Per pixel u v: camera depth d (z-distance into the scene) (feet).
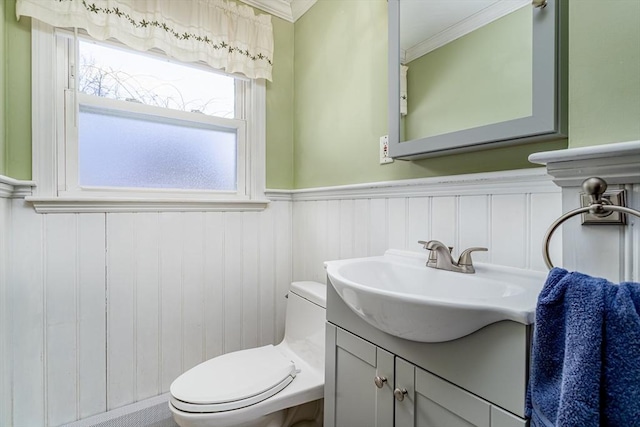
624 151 1.83
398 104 3.98
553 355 1.76
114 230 4.77
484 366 2.04
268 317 6.22
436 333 2.17
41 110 4.32
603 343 1.58
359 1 4.86
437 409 2.30
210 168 5.77
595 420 1.52
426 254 3.73
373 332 2.84
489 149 3.25
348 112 5.07
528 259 2.89
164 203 5.14
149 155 5.20
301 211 6.21
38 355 4.27
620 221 1.92
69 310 4.46
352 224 4.93
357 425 3.03
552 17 2.60
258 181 6.11
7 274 4.05
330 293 3.40
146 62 5.17
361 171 4.82
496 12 3.09
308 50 6.05
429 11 3.71
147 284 5.03
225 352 5.74
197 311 5.47
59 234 4.39
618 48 1.95
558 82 2.61
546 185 2.77
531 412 1.81
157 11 4.88
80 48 4.65
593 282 1.69
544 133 2.66
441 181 3.61
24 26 4.22
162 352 5.16
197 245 5.47
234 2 5.71
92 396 4.63
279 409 3.63
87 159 4.71
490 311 1.94
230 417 3.35
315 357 4.37
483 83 3.18
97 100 4.75
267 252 6.22
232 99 5.99
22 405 4.17
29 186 4.22
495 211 3.14
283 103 6.44
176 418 3.41
